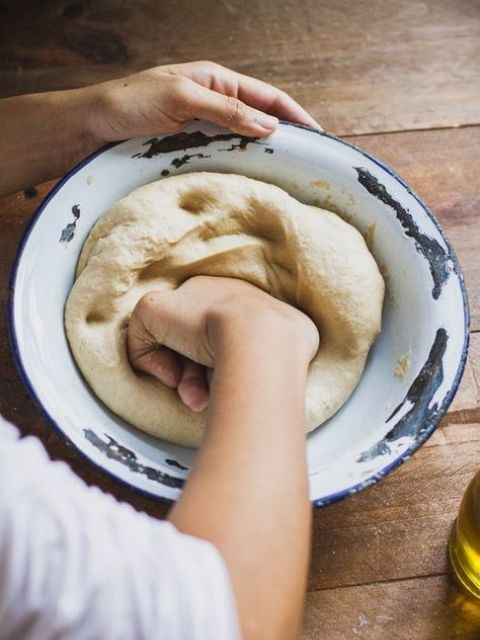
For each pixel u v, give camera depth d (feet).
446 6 3.01
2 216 2.53
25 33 2.88
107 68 2.84
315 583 2.12
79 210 2.16
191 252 2.19
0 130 2.35
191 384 2.02
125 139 2.23
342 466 1.89
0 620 1.18
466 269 2.52
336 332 2.16
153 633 1.20
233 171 2.31
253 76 2.85
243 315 1.71
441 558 2.17
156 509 2.16
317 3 3.00
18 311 1.96
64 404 1.93
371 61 2.88
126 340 2.10
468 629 2.10
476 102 2.81
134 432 2.08
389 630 2.09
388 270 2.25
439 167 2.68
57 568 1.17
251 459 1.41
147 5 2.96
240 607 1.29
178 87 2.15
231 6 2.98
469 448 2.28
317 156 2.22
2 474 1.18
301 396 1.54
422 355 2.03
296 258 2.19
